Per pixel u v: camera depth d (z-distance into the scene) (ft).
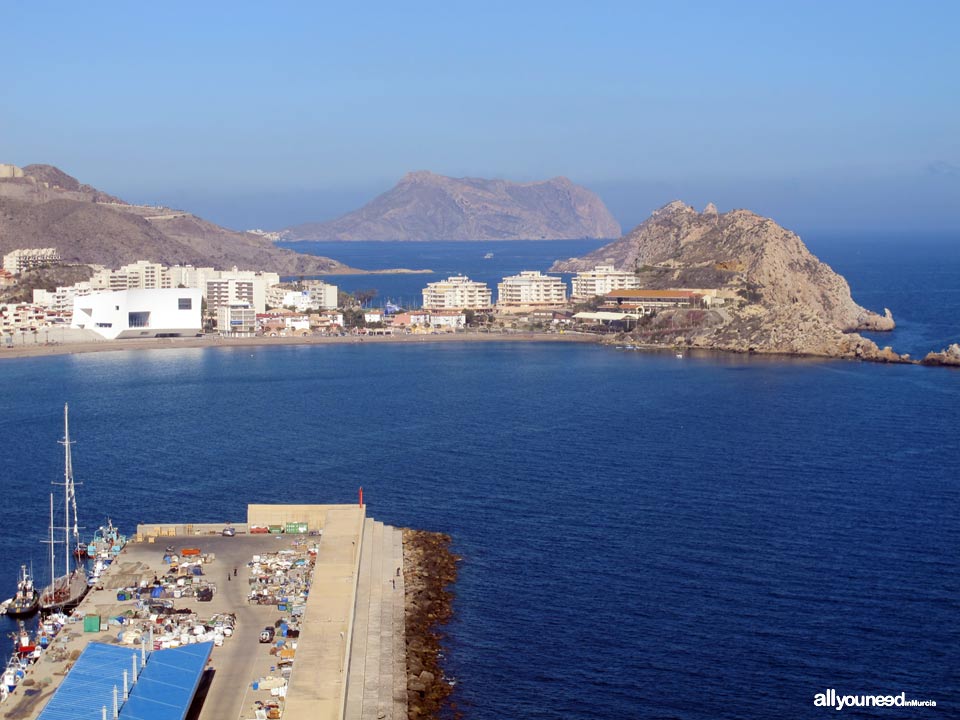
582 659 467.11
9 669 440.86
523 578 559.38
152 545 599.16
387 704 421.18
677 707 428.56
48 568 579.07
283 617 493.36
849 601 526.16
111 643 456.86
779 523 650.84
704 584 549.54
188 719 394.73
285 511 635.66
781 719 418.92
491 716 420.77
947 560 583.58
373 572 558.97
